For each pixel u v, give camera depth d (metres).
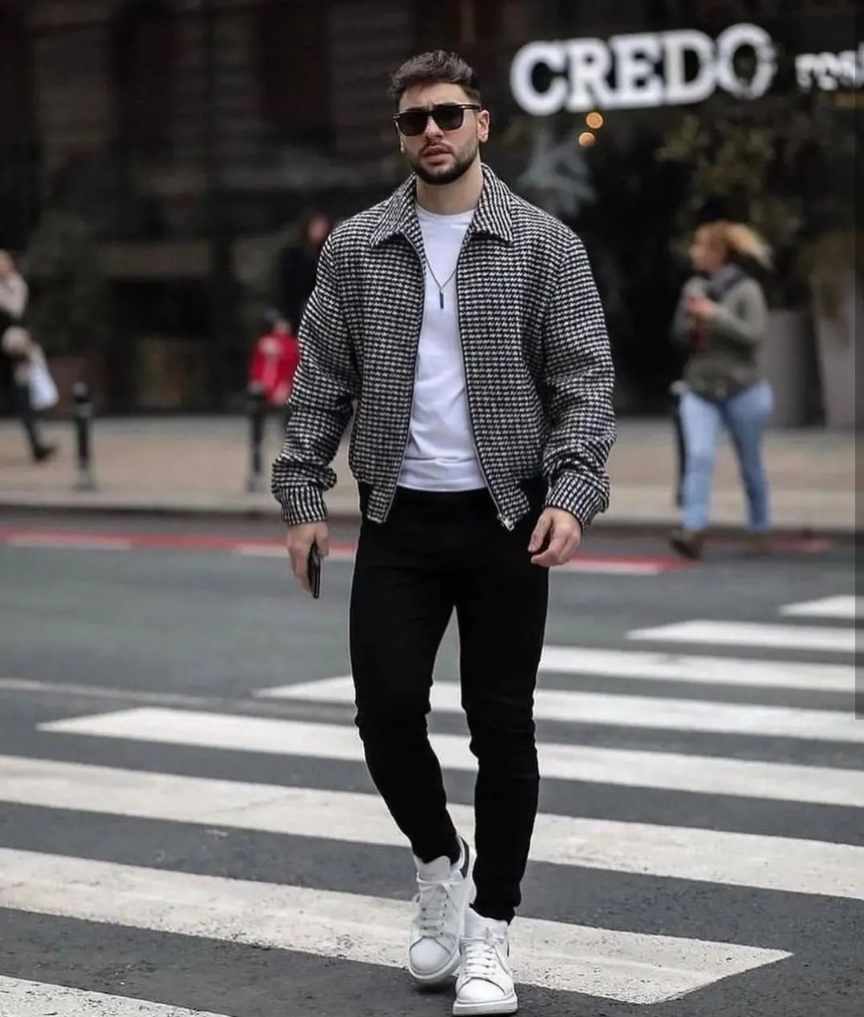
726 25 29.11
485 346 6.36
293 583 17.67
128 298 36.06
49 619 15.81
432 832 6.70
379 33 32.97
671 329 30.69
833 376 29.25
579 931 7.47
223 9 34.66
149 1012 6.64
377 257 6.45
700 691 12.38
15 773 10.42
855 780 9.93
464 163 6.36
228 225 35.00
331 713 11.95
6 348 29.06
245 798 9.77
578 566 18.48
